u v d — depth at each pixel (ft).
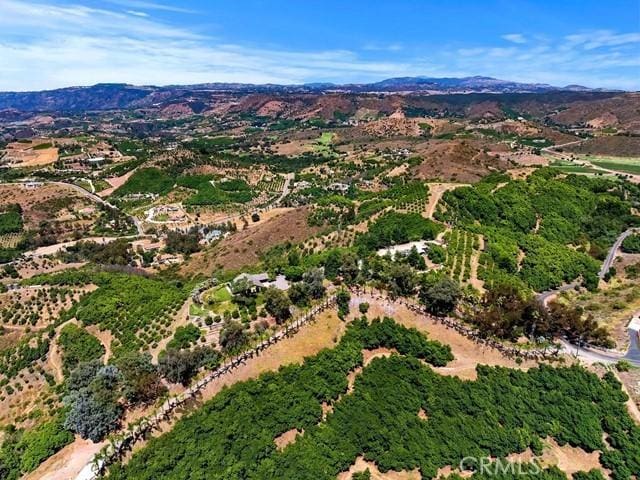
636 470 242.17
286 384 260.01
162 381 263.49
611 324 383.65
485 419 261.85
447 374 287.48
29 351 378.53
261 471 220.23
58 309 449.06
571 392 284.20
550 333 341.41
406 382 276.21
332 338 293.02
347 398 263.49
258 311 317.01
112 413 243.81
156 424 237.45
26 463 230.07
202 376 259.60
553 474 239.71
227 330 277.03
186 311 347.36
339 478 229.66
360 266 368.07
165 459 216.95
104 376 263.90
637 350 338.13
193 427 233.35
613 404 277.64
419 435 248.32
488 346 306.76
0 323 435.94
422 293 332.80
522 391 280.72
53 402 311.88
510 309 333.21
